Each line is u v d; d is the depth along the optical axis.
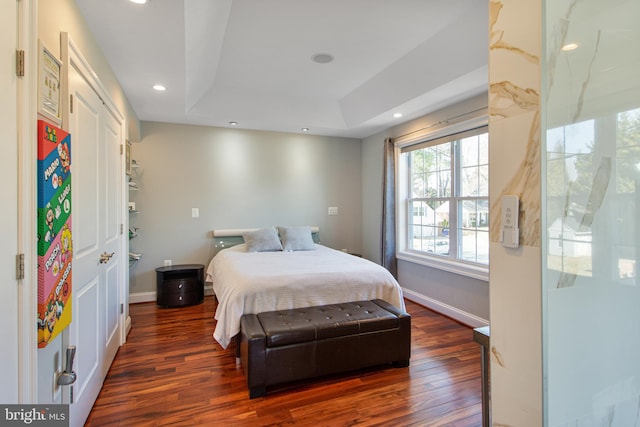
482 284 3.15
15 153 1.08
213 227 4.38
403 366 2.42
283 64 3.06
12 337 1.06
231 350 2.69
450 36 2.45
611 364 0.87
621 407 0.89
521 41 0.82
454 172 3.53
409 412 1.88
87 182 1.83
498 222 0.88
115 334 2.54
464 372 2.34
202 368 2.38
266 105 3.95
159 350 2.68
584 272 0.83
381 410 1.90
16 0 1.09
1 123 1.00
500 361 0.88
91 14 1.79
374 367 2.40
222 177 4.42
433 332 3.10
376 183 4.80
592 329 0.84
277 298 2.48
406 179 4.36
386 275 2.84
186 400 1.99
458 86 2.88
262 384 2.03
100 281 2.08
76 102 1.65
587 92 0.82
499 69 0.88
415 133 3.97
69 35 1.58
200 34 2.22
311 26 2.41
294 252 3.90
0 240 1.00
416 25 2.39
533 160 0.79
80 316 1.70
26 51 1.13
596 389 0.85
